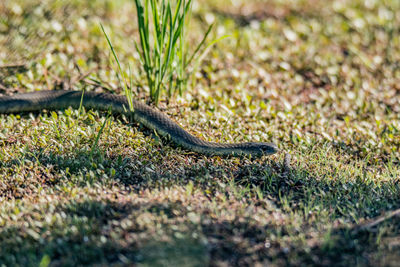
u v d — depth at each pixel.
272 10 15.68
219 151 8.58
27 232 5.91
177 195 6.79
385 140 9.53
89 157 7.82
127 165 7.93
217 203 6.78
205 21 14.40
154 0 9.23
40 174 7.55
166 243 5.48
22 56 11.59
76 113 9.36
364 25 14.87
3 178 7.40
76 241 5.77
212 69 11.91
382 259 5.50
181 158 8.32
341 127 10.10
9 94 10.19
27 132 8.66
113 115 9.63
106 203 6.54
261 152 8.51
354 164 8.80
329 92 11.48
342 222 6.43
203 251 5.43
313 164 8.36
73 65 11.30
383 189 7.55
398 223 6.31
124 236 5.79
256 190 7.10
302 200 7.23
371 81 12.13
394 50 13.74
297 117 10.20
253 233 6.01
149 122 9.18
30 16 13.49
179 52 9.92
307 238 6.02
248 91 11.30
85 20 13.67
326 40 13.92
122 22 13.85
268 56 12.85
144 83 10.79
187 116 9.72
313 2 16.44
